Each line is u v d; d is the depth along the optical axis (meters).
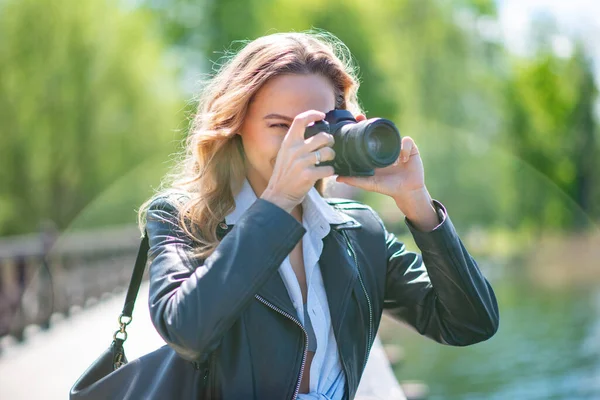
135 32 19.95
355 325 1.77
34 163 18.89
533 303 14.52
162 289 1.58
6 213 18.77
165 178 2.06
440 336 1.90
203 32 21.94
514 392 7.73
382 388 3.16
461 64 26.28
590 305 13.83
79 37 18.66
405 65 24.83
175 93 22.12
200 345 1.47
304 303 1.75
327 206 1.81
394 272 1.95
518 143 30.36
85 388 1.77
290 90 1.70
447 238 1.77
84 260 12.29
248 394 1.62
